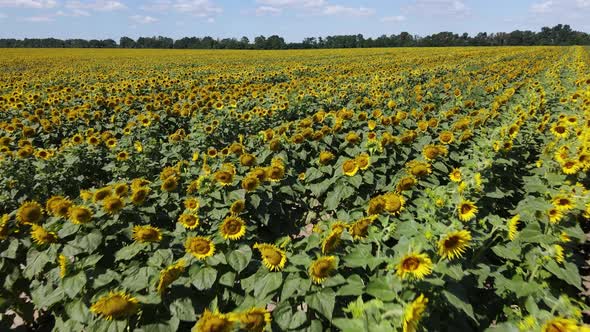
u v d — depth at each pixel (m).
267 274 3.69
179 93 16.53
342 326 3.09
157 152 9.36
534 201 4.88
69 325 4.12
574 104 13.16
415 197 5.64
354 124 10.35
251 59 50.88
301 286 3.47
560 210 4.41
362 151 8.16
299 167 8.54
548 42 130.38
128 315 3.47
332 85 19.48
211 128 10.05
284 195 7.43
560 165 6.42
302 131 8.83
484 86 19.58
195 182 5.95
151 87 18.88
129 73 29.06
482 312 4.41
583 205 4.45
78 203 5.45
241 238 4.70
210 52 76.62
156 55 65.38
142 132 10.97
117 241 4.85
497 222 4.30
